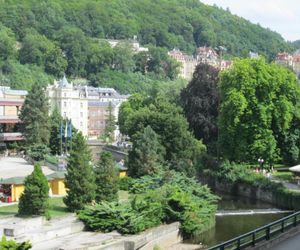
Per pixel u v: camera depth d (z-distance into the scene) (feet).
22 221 183.62
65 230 180.34
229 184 296.30
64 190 251.80
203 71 367.45
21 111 420.77
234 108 298.35
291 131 315.99
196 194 227.81
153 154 267.39
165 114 291.99
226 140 309.01
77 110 639.76
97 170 217.15
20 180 235.81
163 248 184.85
